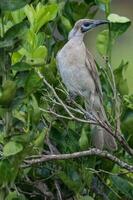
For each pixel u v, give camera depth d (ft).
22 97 31.42
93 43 74.43
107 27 37.70
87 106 37.58
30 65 31.50
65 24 37.17
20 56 33.60
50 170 34.09
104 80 36.70
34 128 32.22
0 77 32.12
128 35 80.12
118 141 33.14
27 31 32.19
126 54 78.74
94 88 37.78
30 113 32.24
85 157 33.55
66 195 34.47
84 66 38.55
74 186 32.81
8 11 32.12
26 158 31.35
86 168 33.22
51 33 36.50
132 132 34.50
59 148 34.45
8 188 31.48
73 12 37.76
